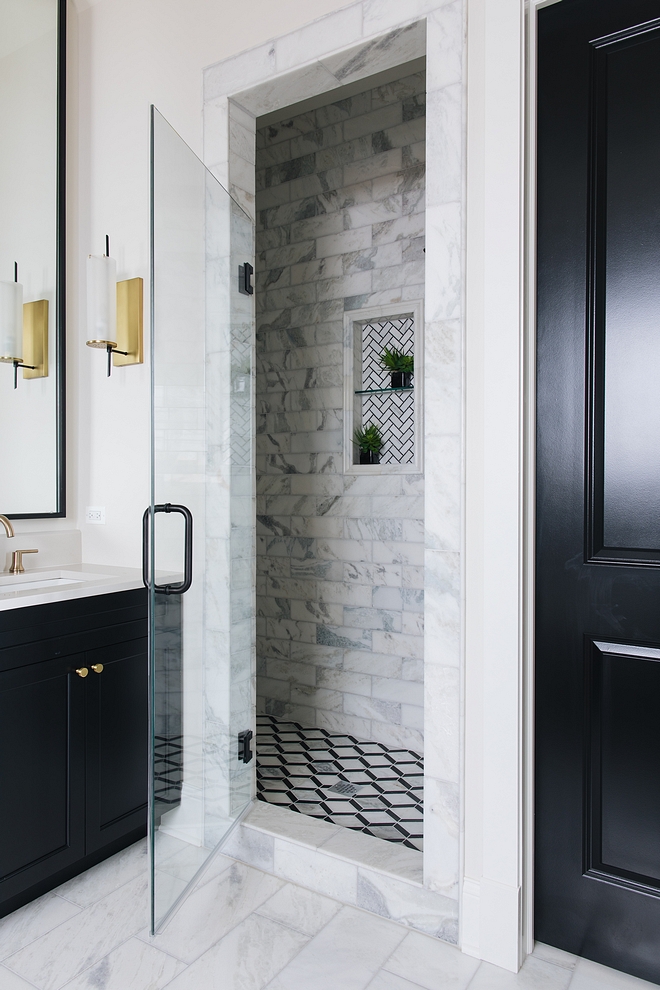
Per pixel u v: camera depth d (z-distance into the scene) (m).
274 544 3.38
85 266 2.54
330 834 2.00
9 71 2.34
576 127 1.59
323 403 3.21
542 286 1.64
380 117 3.03
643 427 1.54
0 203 2.32
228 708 2.08
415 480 2.92
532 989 1.53
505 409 1.60
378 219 3.03
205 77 2.14
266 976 1.56
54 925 1.74
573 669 1.62
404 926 1.76
